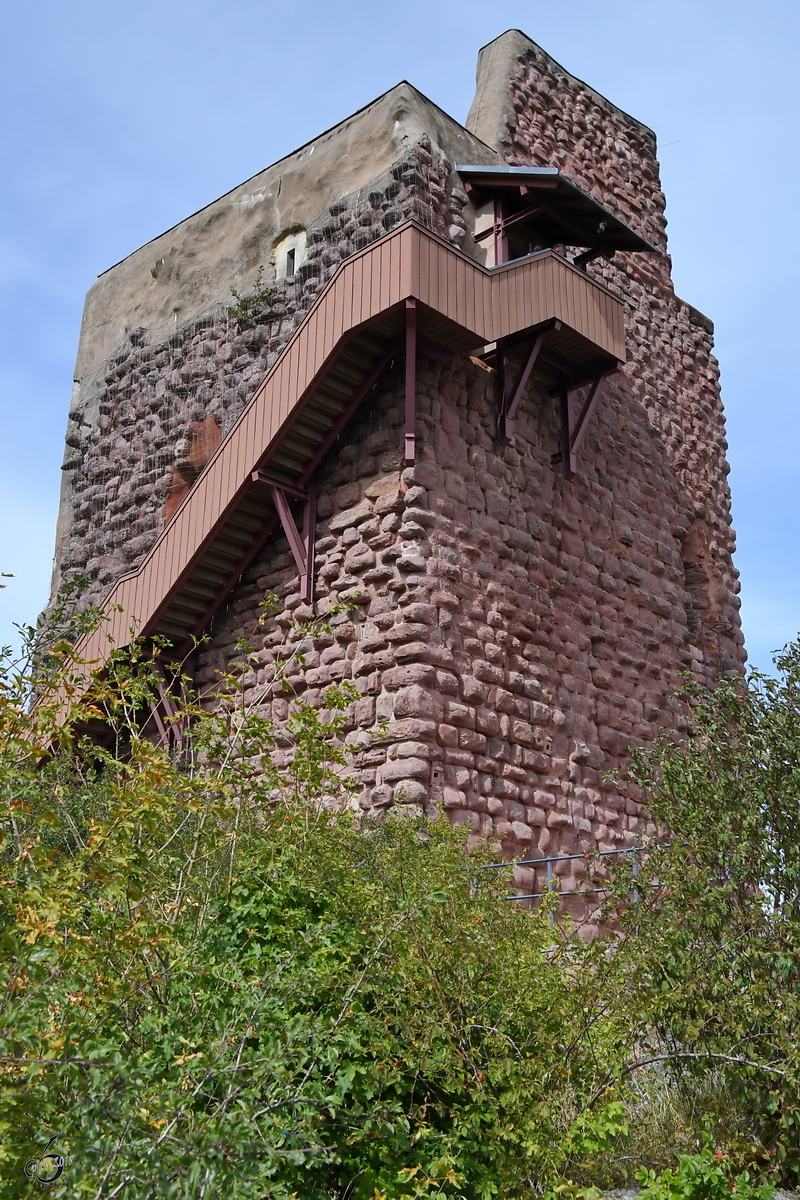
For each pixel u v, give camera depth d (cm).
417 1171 477
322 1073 483
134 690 530
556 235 1580
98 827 441
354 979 517
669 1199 488
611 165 1927
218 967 489
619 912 655
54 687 473
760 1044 578
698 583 1819
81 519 1948
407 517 1270
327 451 1377
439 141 1553
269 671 1376
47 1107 333
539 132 1781
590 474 1593
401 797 911
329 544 1351
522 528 1416
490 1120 511
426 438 1302
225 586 1459
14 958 353
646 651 1611
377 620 1266
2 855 444
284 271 1756
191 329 1867
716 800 636
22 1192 330
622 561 1609
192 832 567
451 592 1277
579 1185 516
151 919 460
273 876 567
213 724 618
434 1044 522
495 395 1427
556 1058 550
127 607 1473
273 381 1345
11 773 412
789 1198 531
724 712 681
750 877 612
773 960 581
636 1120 579
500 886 665
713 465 1922
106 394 1991
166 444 1839
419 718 1197
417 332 1277
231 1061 428
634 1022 579
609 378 1720
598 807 1406
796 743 625
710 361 2003
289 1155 378
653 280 1928
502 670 1316
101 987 411
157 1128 361
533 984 561
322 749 643
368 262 1259
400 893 594
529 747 1330
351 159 1647
